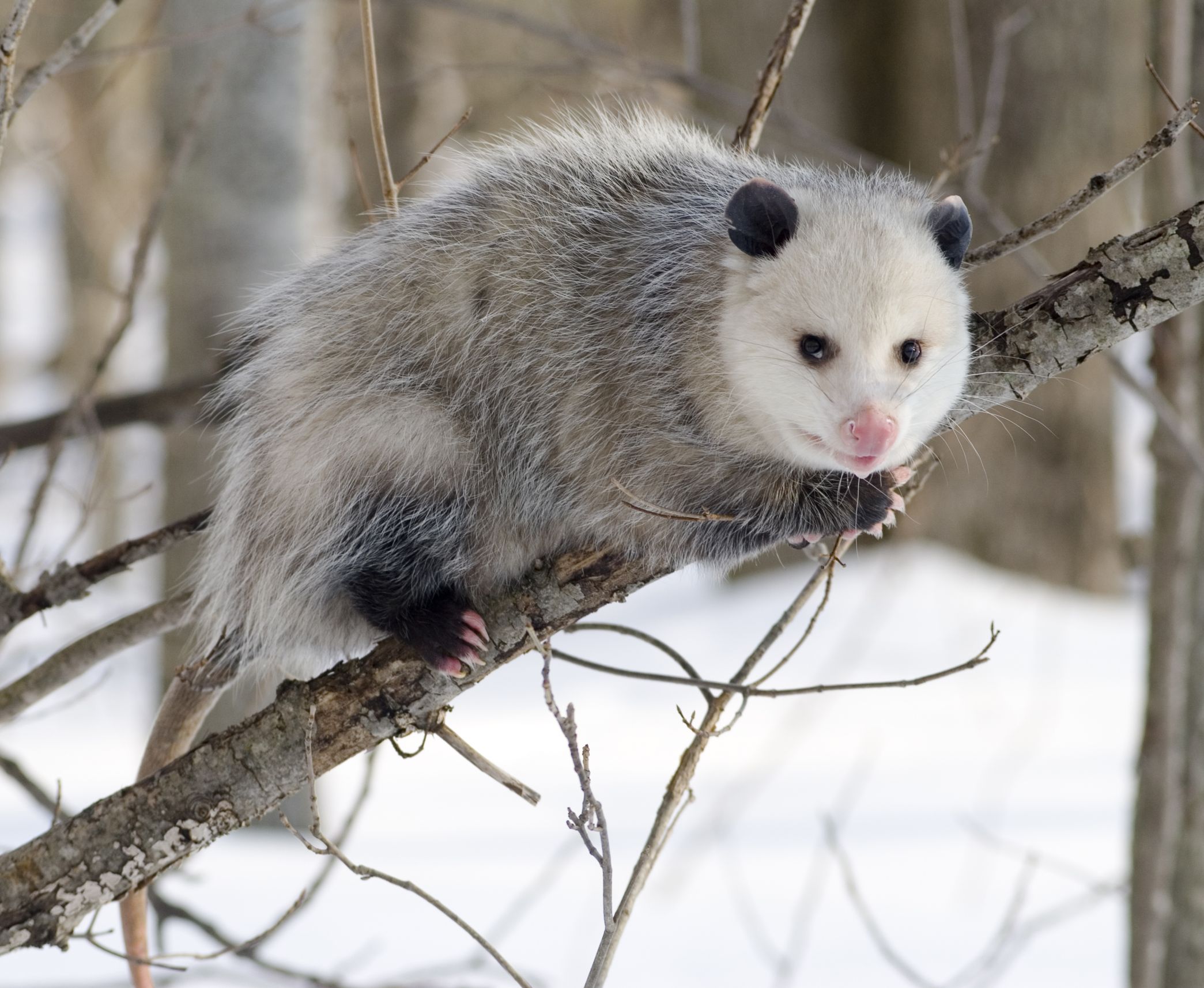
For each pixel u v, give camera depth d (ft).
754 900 25.96
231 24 20.58
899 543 44.27
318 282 16.66
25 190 108.37
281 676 17.57
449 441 15.81
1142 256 13.16
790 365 14.25
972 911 25.66
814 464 14.60
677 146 17.11
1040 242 45.57
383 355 15.89
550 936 24.21
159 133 33.17
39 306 96.99
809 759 34.68
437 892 26.05
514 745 36.32
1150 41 19.35
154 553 15.23
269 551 16.40
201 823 12.68
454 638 13.29
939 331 14.19
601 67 22.48
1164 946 19.94
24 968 21.38
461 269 15.78
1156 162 19.47
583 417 15.67
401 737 13.15
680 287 15.35
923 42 47.88
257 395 16.60
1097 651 41.45
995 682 39.29
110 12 13.30
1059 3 45.06
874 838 29.12
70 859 12.58
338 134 36.42
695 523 15.66
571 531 16.06
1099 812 30.14
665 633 44.86
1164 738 19.25
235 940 19.13
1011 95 45.65
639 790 32.14
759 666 41.09
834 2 49.49
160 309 61.57
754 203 14.51
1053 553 45.62
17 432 23.26
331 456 16.03
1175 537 19.29
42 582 14.92
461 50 48.11
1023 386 13.91
